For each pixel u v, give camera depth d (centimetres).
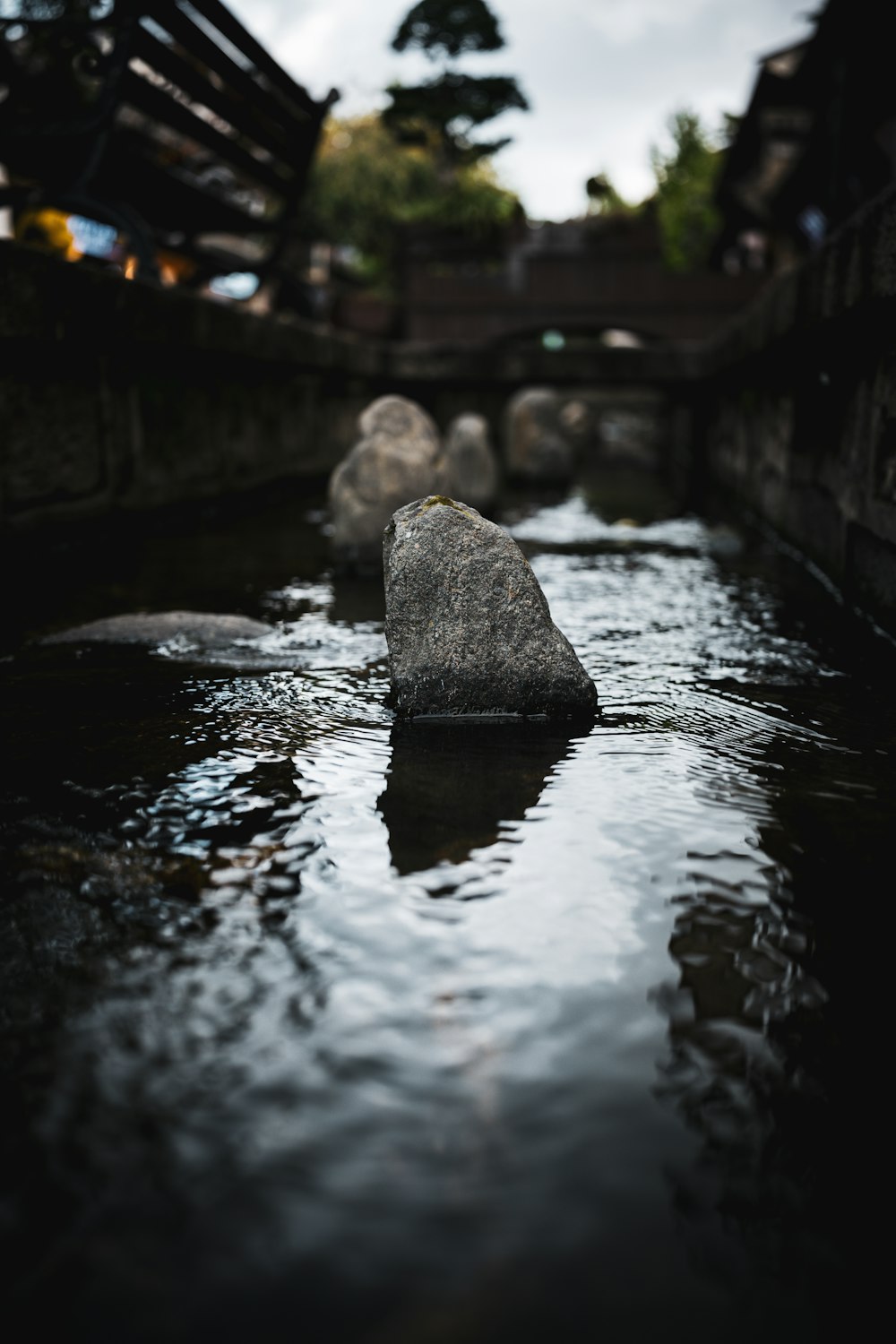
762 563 696
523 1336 114
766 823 249
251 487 1004
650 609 531
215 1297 118
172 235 1070
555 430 1522
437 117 2280
